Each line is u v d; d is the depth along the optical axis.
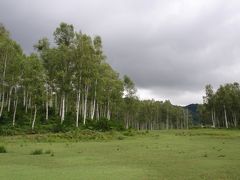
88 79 62.16
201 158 21.48
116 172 15.61
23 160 20.64
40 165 18.28
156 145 33.78
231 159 20.75
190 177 14.18
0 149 26.44
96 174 15.04
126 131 59.09
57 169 16.66
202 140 42.66
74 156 23.09
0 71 64.12
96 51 68.69
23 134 50.28
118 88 81.25
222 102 104.19
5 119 60.38
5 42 62.41
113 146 32.62
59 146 32.66
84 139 42.88
